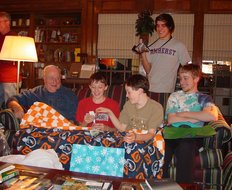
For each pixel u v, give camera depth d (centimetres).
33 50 314
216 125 216
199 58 428
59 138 200
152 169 185
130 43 450
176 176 190
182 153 190
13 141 219
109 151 173
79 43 480
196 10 424
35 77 499
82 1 459
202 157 211
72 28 498
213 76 442
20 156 171
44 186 121
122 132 196
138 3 440
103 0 453
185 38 431
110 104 229
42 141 202
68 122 219
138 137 186
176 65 289
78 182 128
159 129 201
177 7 428
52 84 255
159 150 186
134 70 459
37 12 486
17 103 247
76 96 270
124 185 127
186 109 217
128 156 186
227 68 440
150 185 122
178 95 225
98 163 172
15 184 123
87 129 204
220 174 212
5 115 231
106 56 461
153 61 294
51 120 219
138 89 198
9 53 297
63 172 140
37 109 223
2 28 338
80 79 416
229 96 440
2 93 347
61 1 466
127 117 210
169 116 215
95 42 460
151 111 201
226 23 418
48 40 490
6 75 344
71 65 456
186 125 207
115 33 455
